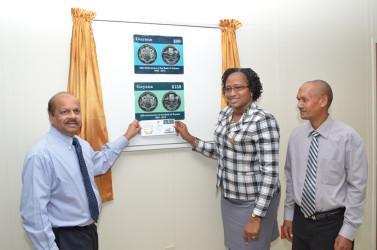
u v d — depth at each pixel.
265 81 2.27
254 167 1.59
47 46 1.79
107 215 1.96
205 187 2.18
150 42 1.97
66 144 1.45
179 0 2.04
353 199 1.44
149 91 1.98
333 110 2.46
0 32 1.71
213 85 2.14
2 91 1.73
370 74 2.55
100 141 1.83
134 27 1.94
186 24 2.05
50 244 1.30
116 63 1.91
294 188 1.63
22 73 1.76
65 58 1.83
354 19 2.48
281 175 2.34
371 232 2.57
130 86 1.94
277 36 2.29
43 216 1.30
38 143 1.38
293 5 2.32
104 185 1.90
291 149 1.69
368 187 2.56
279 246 2.36
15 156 1.77
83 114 1.79
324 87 1.50
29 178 1.30
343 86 2.48
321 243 1.52
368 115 2.55
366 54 2.53
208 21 2.12
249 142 1.55
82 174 1.47
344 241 1.43
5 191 1.77
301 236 1.62
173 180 2.10
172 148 2.08
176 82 2.04
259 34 2.24
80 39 1.78
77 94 1.78
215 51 2.14
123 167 1.98
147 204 2.04
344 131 1.48
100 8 1.88
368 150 2.56
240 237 1.68
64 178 1.39
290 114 2.34
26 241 1.81
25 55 1.76
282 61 2.30
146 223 2.05
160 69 2.00
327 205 1.49
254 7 2.22
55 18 1.80
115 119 1.92
